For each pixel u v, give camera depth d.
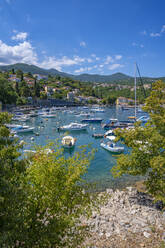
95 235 10.59
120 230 11.09
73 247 6.69
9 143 5.63
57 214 6.78
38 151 7.45
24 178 6.29
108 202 15.05
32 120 78.19
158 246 9.52
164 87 13.20
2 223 4.77
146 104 13.97
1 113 5.71
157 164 11.51
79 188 7.56
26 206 6.07
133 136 14.08
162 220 12.23
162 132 12.95
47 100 165.50
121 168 15.01
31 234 5.80
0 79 121.19
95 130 55.75
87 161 7.88
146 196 16.22
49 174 6.80
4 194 4.68
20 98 133.12
